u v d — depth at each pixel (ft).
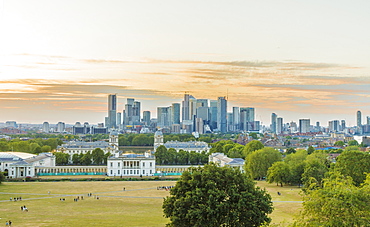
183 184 587.68
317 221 390.21
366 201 387.75
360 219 371.97
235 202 555.69
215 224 543.80
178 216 548.72
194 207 540.52
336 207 381.19
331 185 424.46
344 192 388.57
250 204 548.31
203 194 554.87
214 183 565.94
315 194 406.21
